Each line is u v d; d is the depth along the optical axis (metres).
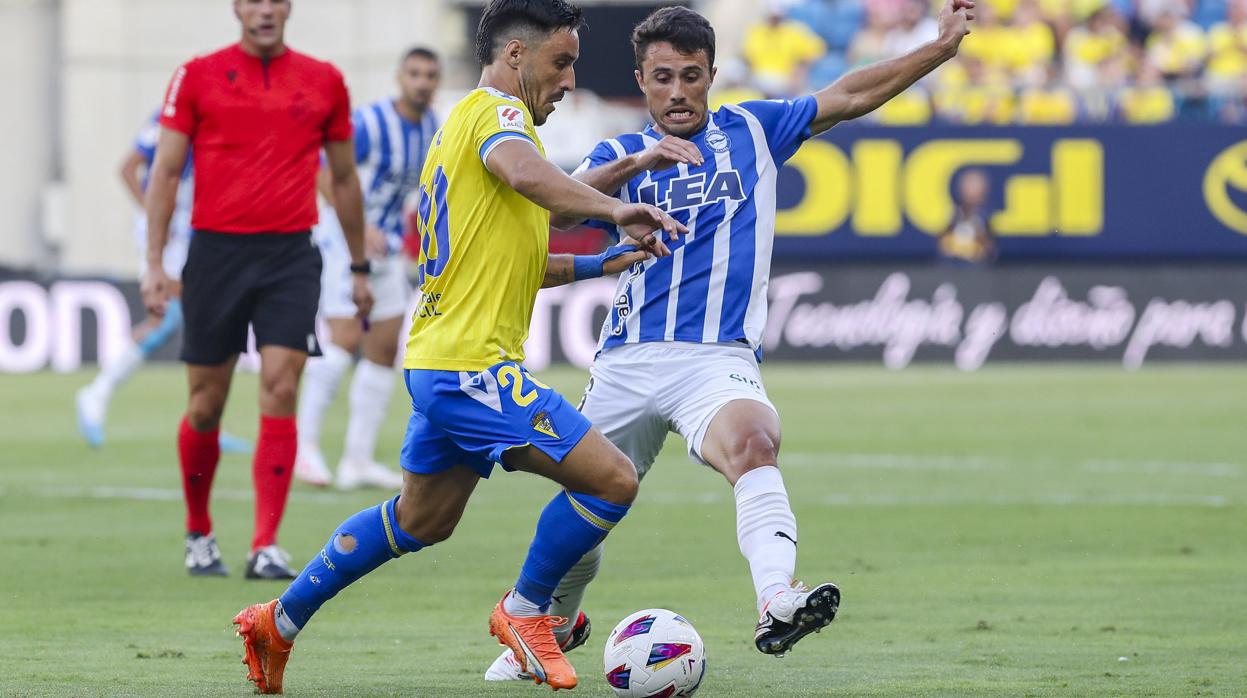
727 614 21.19
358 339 35.25
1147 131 65.38
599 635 19.80
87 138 84.75
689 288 17.41
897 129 65.88
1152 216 65.50
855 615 20.89
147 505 32.28
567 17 15.80
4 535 28.27
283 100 24.11
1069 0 77.56
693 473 37.97
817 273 66.00
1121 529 28.81
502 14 15.75
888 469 37.81
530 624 15.83
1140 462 39.03
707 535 28.44
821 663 17.72
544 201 14.63
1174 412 49.75
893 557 25.83
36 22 86.62
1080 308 64.81
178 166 24.11
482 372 15.18
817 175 66.12
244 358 67.31
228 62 24.05
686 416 17.06
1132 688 16.16
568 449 15.17
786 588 15.22
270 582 23.75
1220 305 64.25
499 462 15.36
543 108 15.98
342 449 43.00
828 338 65.94
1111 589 22.84
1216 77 76.06
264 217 24.11
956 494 33.59
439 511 15.95
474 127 15.15
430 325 15.55
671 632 15.28
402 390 61.91
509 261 15.33
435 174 15.51
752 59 79.31
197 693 15.94
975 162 65.75
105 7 84.19
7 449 42.44
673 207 17.48
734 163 17.67
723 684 16.52
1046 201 65.69
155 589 23.02
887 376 61.72
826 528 29.03
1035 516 30.47
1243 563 25.14
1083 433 44.97
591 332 64.25
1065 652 18.28
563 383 57.41
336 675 17.09
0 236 87.06
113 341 66.44
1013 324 65.12
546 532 15.66
